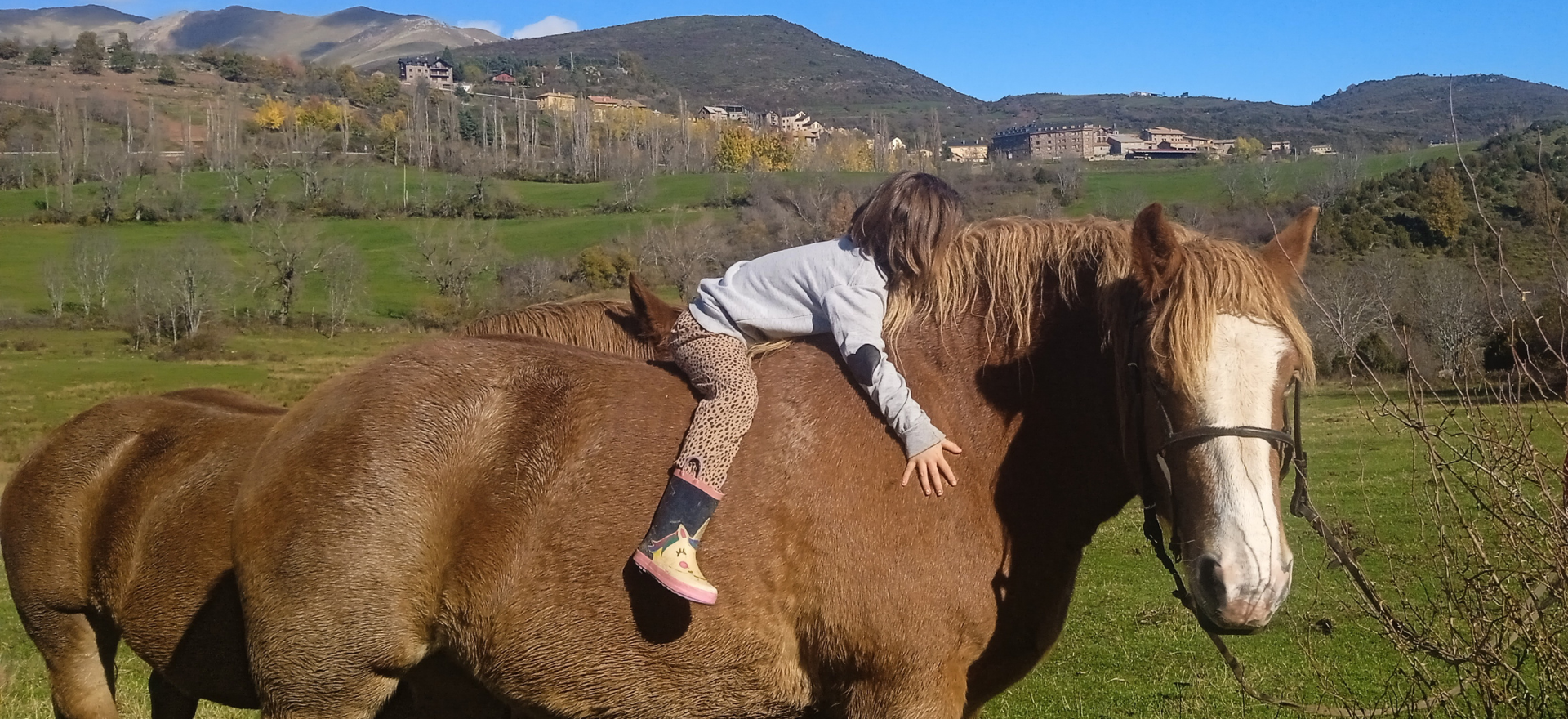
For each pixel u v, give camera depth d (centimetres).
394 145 9600
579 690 282
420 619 286
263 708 296
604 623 277
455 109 11119
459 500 285
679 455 278
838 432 282
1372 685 614
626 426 288
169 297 4447
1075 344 291
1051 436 290
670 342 307
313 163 7800
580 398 294
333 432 291
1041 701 655
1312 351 257
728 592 273
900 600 271
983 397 291
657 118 12119
